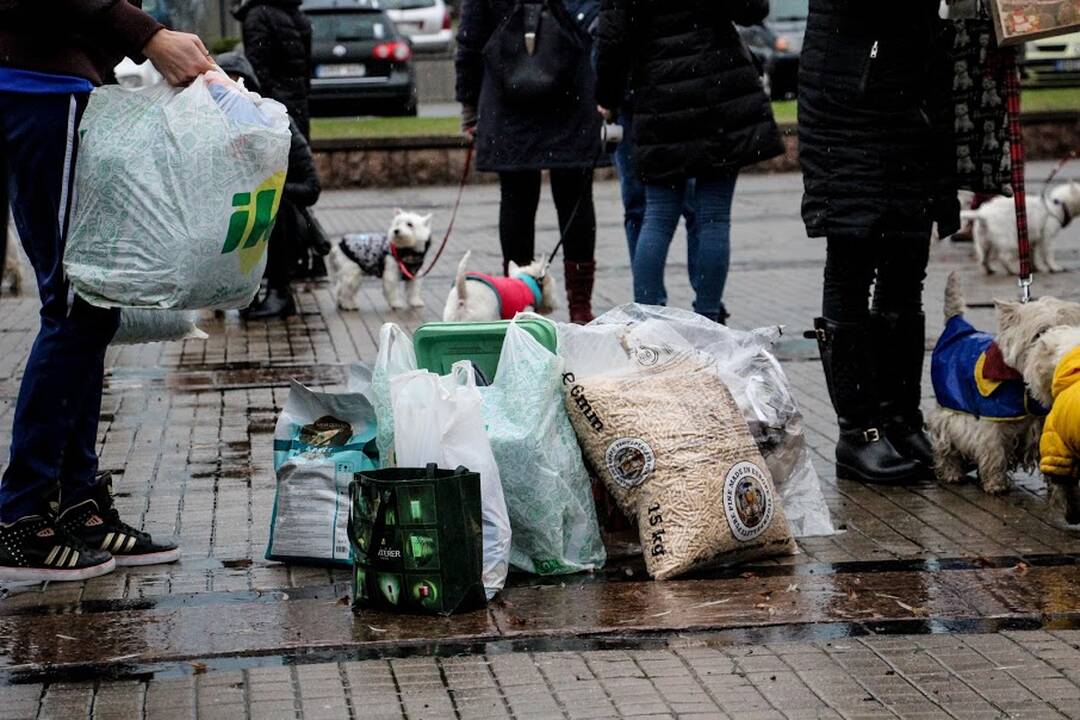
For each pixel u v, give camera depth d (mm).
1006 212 11789
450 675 3961
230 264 4477
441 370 5207
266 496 5812
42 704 3781
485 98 8625
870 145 5688
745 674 3961
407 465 4652
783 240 13953
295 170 10242
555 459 4824
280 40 10633
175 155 4371
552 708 3744
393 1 31312
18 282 11430
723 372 5414
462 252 13414
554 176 8828
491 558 4609
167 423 7098
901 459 5957
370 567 4434
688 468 4844
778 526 4965
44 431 4676
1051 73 24719
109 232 4414
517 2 8508
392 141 20031
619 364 5105
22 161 4512
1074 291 11062
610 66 7367
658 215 7672
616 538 5180
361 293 11594
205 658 4102
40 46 4477
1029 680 3904
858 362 5949
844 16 5672
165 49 4477
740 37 7484
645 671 3984
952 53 5758
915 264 6012
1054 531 5273
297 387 5043
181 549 5145
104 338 4699
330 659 4090
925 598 4551
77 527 4895
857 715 3693
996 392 5637
